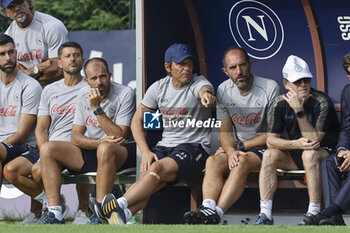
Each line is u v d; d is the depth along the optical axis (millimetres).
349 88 20672
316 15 23500
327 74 23453
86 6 43500
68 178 22016
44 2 43656
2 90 23484
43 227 17031
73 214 25812
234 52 21859
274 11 23672
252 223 22156
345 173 20281
